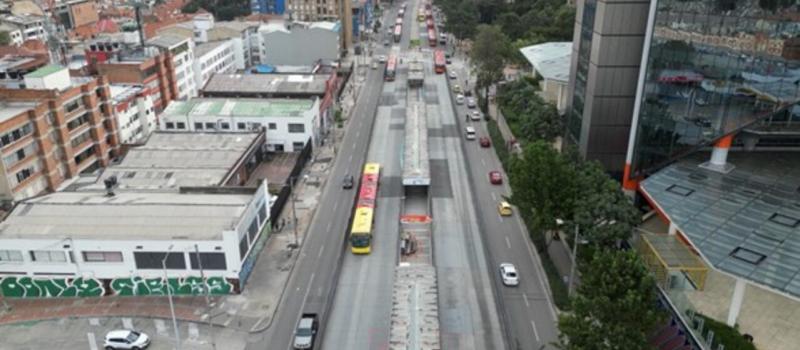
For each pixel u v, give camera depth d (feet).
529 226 230.89
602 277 143.54
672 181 208.33
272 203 260.21
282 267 224.33
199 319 195.11
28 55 429.79
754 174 213.66
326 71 478.59
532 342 181.57
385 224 255.50
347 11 612.70
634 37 225.97
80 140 295.89
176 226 208.44
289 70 484.33
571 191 203.62
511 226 254.06
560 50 418.72
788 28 192.44
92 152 306.14
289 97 385.70
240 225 207.41
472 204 274.57
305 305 202.59
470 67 526.98
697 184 205.16
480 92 449.89
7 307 201.87
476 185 295.28
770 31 193.57
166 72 382.01
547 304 200.54
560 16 537.24
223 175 266.36
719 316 161.89
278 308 201.26
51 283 205.77
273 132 334.44
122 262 203.62
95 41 402.11
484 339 183.32
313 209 271.08
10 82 304.09
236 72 504.84
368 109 425.69
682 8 198.29
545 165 204.44
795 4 189.57
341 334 186.91
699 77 205.46
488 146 349.20
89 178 266.36
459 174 309.01
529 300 202.69
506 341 182.09
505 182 298.35
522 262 225.76
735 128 207.72
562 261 222.89
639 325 139.33
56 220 211.41
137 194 240.12
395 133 373.20
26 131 262.26
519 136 326.65
